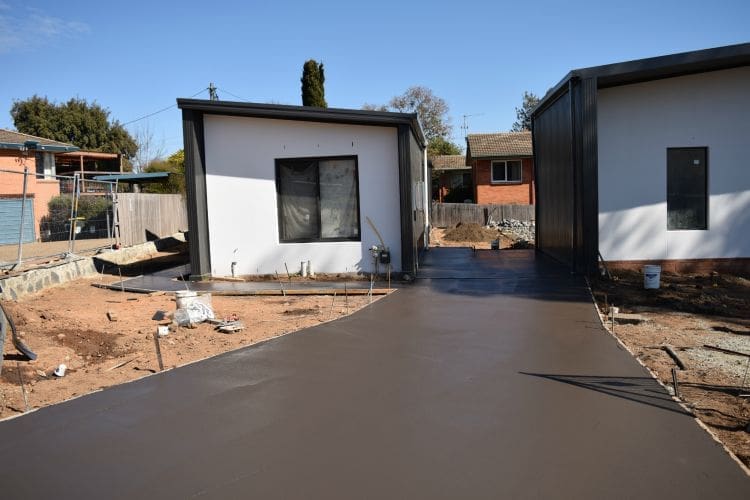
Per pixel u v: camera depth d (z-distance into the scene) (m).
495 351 6.06
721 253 11.30
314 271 11.61
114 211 15.48
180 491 3.32
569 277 10.73
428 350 6.14
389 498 3.18
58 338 6.77
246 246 11.73
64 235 14.84
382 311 8.20
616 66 10.12
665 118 11.20
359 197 11.36
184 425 4.26
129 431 4.18
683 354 5.87
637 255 11.44
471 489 3.25
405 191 11.00
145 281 11.40
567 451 3.68
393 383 5.11
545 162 14.70
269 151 11.54
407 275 10.99
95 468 3.62
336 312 8.24
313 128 11.40
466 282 10.54
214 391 4.98
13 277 9.14
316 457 3.69
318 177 11.58
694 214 11.39
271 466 3.59
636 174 11.31
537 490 3.22
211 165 11.68
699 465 3.46
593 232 10.57
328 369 5.55
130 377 5.43
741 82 11.01
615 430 3.98
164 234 20.39
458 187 38.91
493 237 24.11
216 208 11.73
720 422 4.11
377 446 3.83
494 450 3.73
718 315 7.83
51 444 3.98
